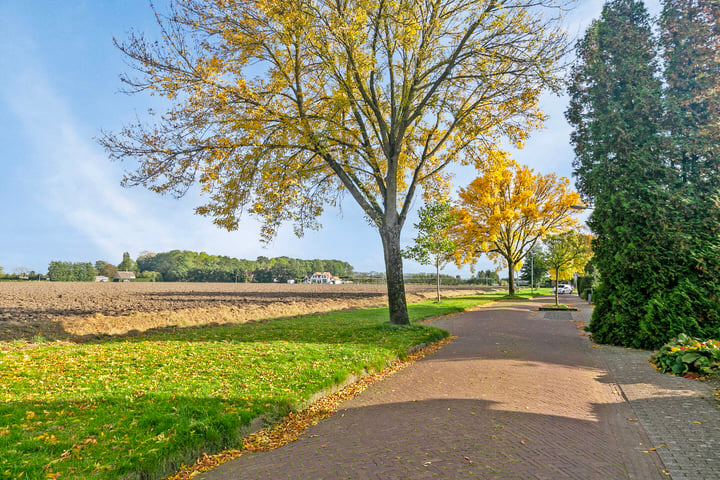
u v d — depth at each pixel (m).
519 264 40.19
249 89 13.57
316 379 7.23
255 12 13.06
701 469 4.07
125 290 42.88
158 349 10.00
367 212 14.92
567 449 4.48
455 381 7.60
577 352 10.73
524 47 12.83
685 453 4.45
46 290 39.09
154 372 7.62
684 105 11.82
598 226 12.88
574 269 35.97
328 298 32.59
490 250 37.84
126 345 10.70
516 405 6.04
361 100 15.05
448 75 14.41
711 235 10.94
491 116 14.66
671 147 11.52
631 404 6.30
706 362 8.00
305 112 14.20
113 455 4.06
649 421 5.50
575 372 8.41
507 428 5.06
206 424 4.90
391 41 13.40
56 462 3.89
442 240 26.70
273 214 13.93
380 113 15.05
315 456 4.44
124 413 5.22
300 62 14.67
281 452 4.65
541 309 24.00
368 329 13.89
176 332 14.38
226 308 20.66
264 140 13.58
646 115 11.85
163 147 12.85
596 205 12.67
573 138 14.21
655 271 11.38
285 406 5.93
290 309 22.72
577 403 6.29
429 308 23.42
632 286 11.70
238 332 13.75
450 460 4.13
